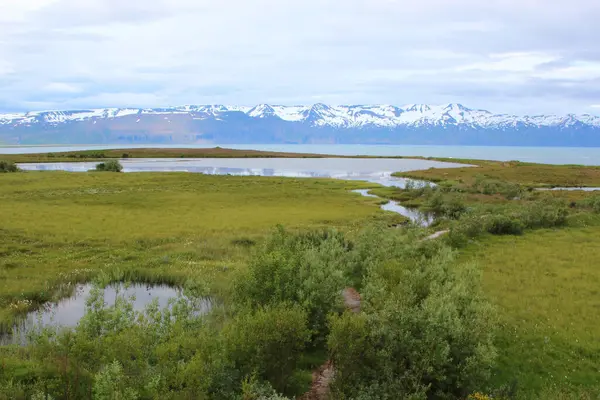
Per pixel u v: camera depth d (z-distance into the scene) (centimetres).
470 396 1192
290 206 5600
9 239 3278
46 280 2350
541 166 13288
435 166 14500
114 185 7219
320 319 1600
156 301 1498
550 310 2003
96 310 1398
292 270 1758
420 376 1218
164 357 1141
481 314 1541
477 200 6359
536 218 4288
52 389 1073
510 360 1536
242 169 12888
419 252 2788
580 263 2833
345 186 8038
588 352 1591
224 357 1200
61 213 4509
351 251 2677
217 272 2558
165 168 12775
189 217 4591
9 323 1759
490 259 2955
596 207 5112
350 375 1245
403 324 1334
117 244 3309
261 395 1091
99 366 1189
